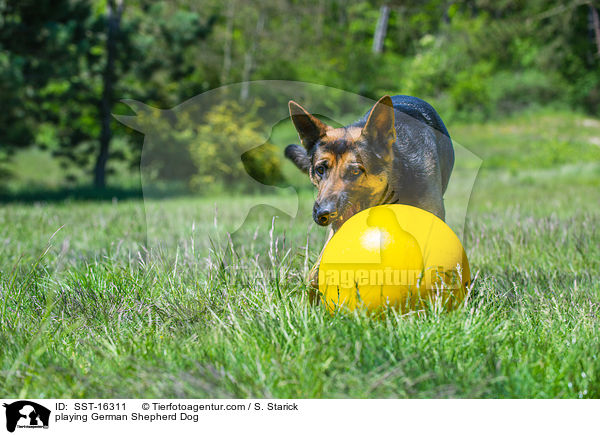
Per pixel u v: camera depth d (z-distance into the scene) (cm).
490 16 3847
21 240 720
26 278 473
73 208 1211
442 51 3612
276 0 3216
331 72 3238
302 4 3612
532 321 388
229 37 2972
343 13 4038
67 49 1888
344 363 308
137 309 406
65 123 2209
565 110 3634
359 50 3500
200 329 371
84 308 417
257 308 390
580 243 618
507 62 3862
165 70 2272
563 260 573
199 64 2778
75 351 359
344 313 362
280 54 3219
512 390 298
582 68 3647
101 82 2297
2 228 814
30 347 333
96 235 777
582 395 300
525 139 3019
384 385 291
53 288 458
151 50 2225
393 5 3944
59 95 2066
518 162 2602
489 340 334
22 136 2003
